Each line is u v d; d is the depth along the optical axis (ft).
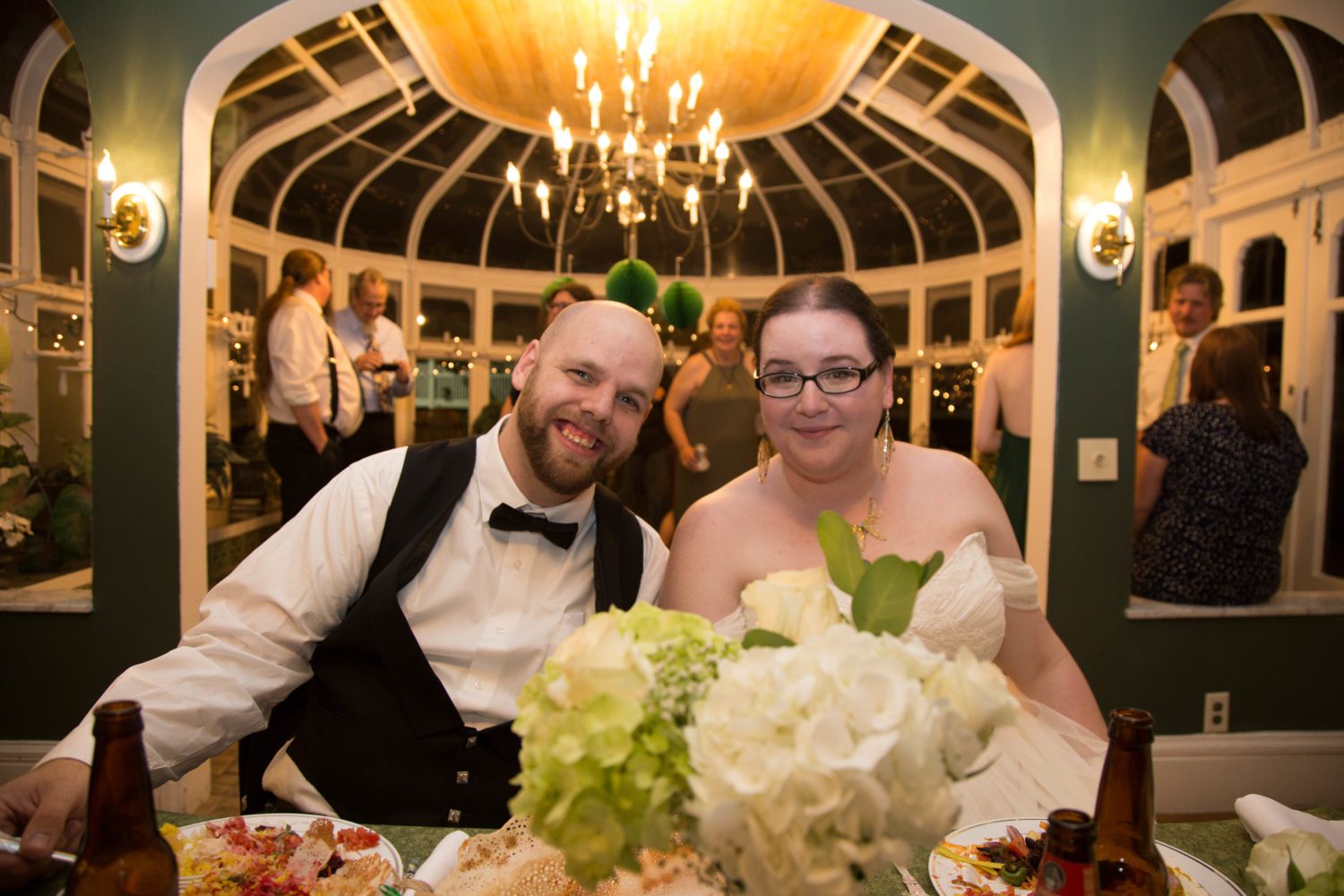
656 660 1.93
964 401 20.85
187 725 4.12
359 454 13.88
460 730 4.46
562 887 2.89
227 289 16.33
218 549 13.87
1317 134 12.27
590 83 16.52
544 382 4.41
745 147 20.44
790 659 1.83
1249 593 10.12
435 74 15.97
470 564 4.65
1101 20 9.55
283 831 3.39
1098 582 9.87
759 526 4.75
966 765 1.81
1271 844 2.97
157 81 8.93
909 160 18.98
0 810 3.21
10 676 9.13
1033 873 3.31
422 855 3.45
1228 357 9.91
